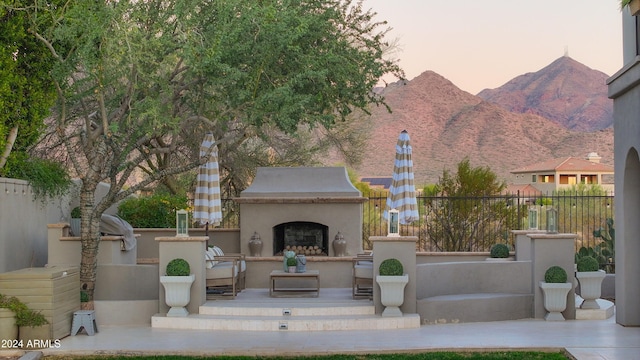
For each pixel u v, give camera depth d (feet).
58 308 37.78
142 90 44.19
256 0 43.01
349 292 50.72
